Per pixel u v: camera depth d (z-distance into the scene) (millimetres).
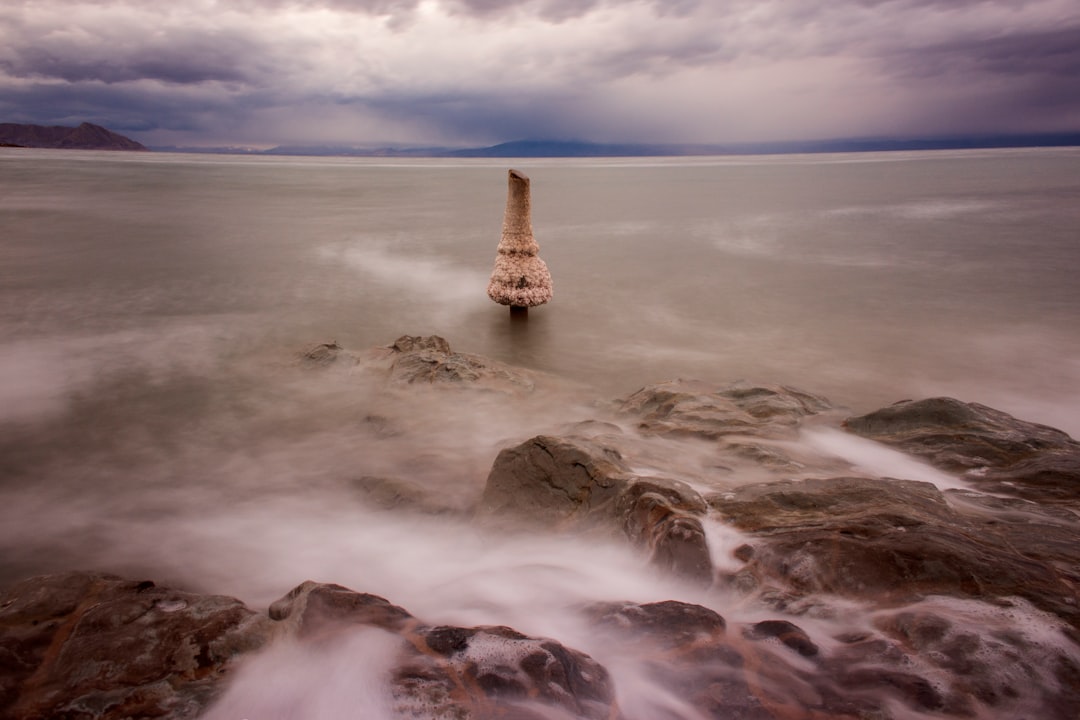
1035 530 5465
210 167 116188
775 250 28172
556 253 27297
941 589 4293
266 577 6145
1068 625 3895
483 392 10750
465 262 24500
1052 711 3322
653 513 5367
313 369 12367
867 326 16750
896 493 5816
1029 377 13133
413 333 15477
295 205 45594
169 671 3787
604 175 102750
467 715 3275
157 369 12656
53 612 4387
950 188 62688
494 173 111750
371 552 6371
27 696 3621
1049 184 65875
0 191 50438
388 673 3576
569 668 3602
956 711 3314
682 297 19703
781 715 3326
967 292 20344
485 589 5180
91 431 9906
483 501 6582
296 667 3736
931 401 8797
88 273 21406
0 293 18484
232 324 15914
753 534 5172
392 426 9695
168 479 8375
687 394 9883
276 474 8445
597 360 13961
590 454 6367
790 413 9453
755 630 3992
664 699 3537
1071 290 20406
